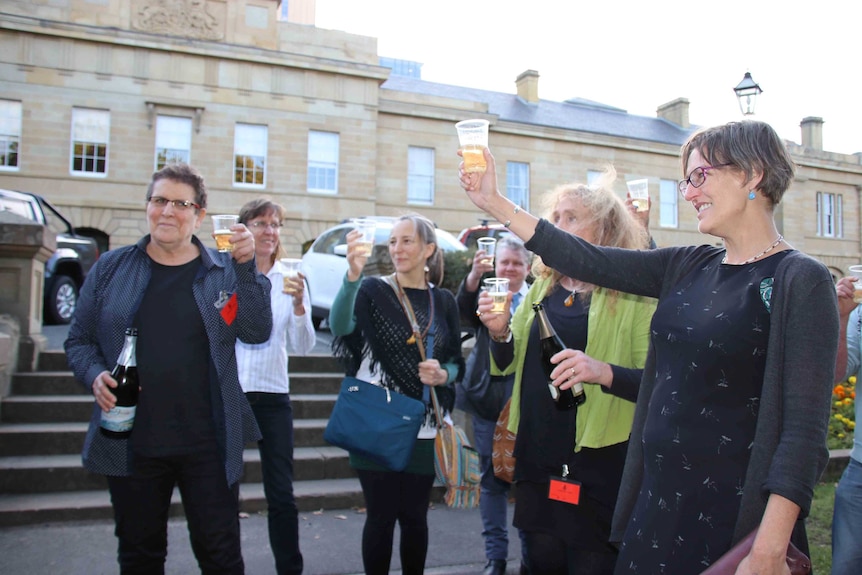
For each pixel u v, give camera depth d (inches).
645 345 99.0
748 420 65.8
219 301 104.4
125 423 97.5
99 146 818.8
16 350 227.5
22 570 142.1
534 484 101.7
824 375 61.2
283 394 139.9
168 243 101.9
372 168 930.7
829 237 1333.7
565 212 106.1
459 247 377.4
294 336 148.4
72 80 806.5
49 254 250.2
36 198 366.6
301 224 894.4
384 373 125.3
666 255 81.8
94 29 805.2
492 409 154.6
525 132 1058.7
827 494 206.5
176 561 150.6
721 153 68.7
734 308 67.3
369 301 128.3
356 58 929.5
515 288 163.0
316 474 206.2
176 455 100.7
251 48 868.0
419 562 123.6
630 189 134.2
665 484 69.4
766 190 68.5
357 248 120.9
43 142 796.6
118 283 103.9
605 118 1285.7
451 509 197.8
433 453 124.6
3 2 785.6
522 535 115.6
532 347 108.0
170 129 846.5
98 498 178.4
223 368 104.5
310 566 150.3
